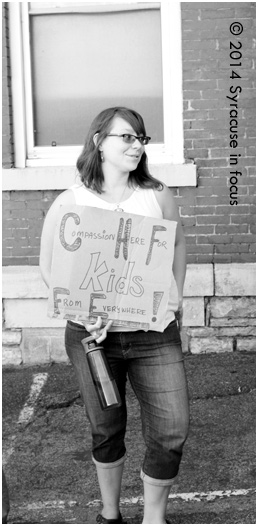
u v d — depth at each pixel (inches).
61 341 246.2
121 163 123.9
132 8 250.1
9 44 247.3
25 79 251.4
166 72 247.9
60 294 124.6
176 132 247.9
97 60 253.1
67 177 244.5
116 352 126.5
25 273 242.5
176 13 245.6
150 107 252.1
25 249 249.4
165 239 124.3
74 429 193.5
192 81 243.0
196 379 221.9
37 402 211.5
